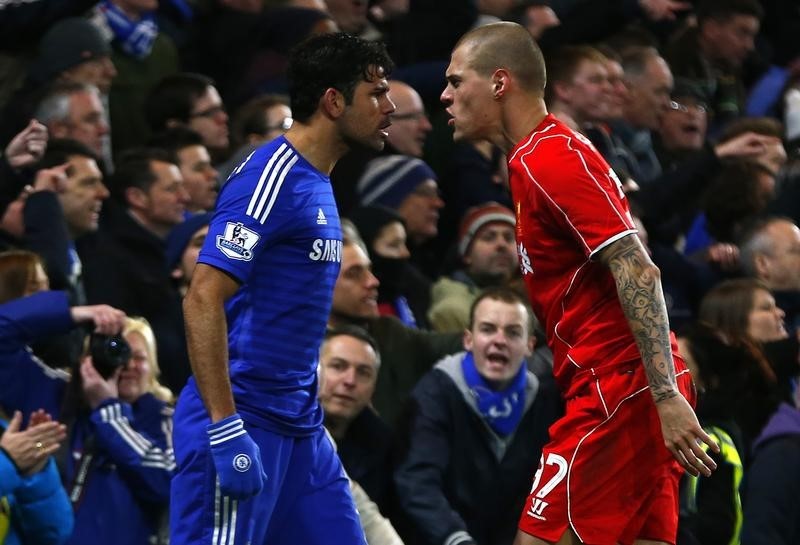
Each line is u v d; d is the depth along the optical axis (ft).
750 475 79.66
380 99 63.67
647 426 61.57
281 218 61.87
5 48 106.01
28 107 97.30
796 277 99.60
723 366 82.79
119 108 107.34
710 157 103.40
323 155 63.36
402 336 87.10
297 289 62.75
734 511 79.46
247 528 62.39
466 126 63.26
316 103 62.90
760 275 99.71
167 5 115.85
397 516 79.87
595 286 61.41
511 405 81.46
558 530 62.28
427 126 105.70
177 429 63.21
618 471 61.77
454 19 119.65
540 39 116.57
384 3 126.72
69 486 74.38
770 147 110.22
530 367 84.69
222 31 115.44
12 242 86.12
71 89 96.53
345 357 78.54
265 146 63.00
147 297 85.76
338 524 64.85
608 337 61.46
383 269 91.91
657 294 59.21
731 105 130.52
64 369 78.69
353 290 84.43
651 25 133.18
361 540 65.46
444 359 82.79
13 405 74.43
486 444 81.35
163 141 97.35
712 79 130.93
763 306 89.86
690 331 83.76
